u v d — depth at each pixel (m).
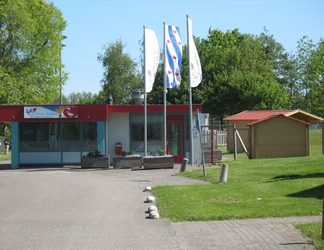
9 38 43.34
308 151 28.00
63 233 9.35
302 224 9.23
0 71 43.00
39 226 10.11
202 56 65.38
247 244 8.07
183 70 59.59
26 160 28.55
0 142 49.69
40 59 48.50
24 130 28.56
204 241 8.42
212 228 9.48
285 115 28.14
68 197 14.62
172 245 8.21
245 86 54.00
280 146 28.17
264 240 8.27
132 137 28.66
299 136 28.12
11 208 12.70
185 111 28.16
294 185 14.43
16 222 10.62
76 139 28.62
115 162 25.55
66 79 52.62
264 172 18.36
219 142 47.09
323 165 18.98
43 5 44.72
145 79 25.47
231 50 62.72
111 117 28.64
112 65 67.69
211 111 56.41
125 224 10.16
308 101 69.38
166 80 25.47
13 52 46.22
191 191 14.52
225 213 10.72
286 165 20.05
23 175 23.17
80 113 27.48
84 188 16.88
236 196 13.24
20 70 47.75
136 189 16.33
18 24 41.38
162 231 9.38
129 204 12.98
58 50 50.56
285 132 28.19
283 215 10.34
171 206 12.07
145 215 11.23
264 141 28.28
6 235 9.26
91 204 13.09
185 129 28.47
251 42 68.81
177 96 59.38
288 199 12.26
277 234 8.66
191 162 25.53
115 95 66.88
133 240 8.66
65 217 11.14
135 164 25.56
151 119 28.66
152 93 61.31
